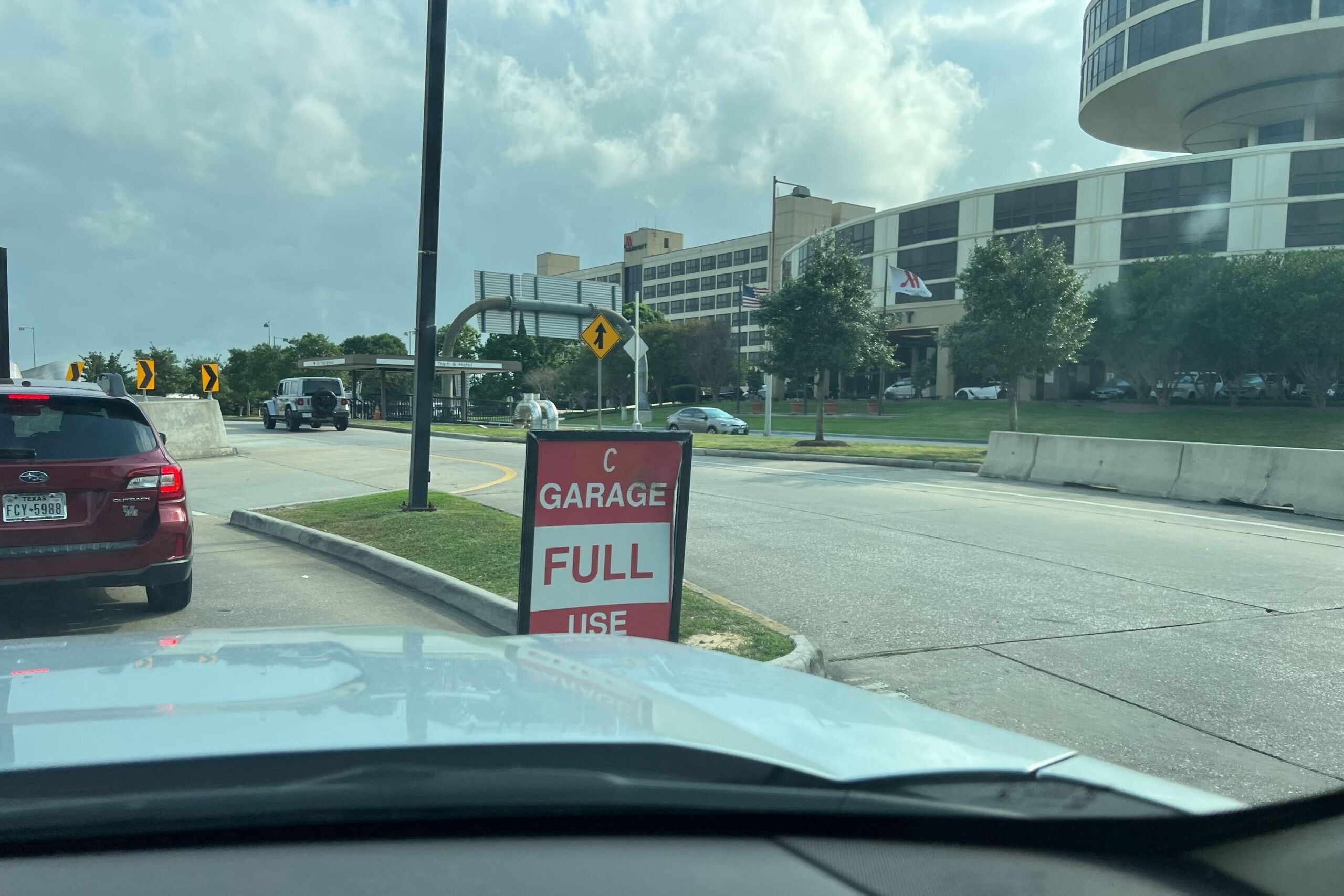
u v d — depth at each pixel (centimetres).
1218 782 395
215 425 2105
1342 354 3869
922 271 6612
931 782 150
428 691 171
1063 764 175
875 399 6153
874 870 139
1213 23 5478
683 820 139
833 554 916
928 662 571
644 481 464
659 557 469
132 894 111
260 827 122
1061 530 1077
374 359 4581
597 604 456
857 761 156
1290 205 5216
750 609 700
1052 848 155
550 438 442
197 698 161
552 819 133
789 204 10300
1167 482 1455
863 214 10700
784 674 230
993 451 1788
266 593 722
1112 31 6181
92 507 587
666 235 13088
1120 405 4947
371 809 124
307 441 2798
